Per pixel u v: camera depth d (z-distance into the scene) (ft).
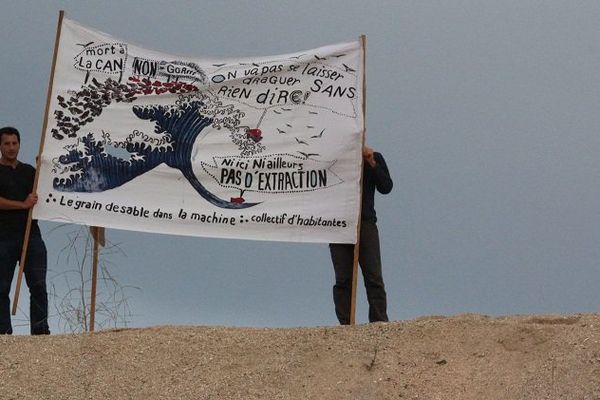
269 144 36.27
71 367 30.78
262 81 36.58
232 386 29.66
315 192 35.99
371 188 36.91
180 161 36.27
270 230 35.91
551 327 30.27
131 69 36.70
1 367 30.78
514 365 29.19
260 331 32.42
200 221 36.01
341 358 30.45
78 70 36.60
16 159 36.40
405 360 30.04
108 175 36.17
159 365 30.76
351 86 36.32
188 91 36.60
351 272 36.22
